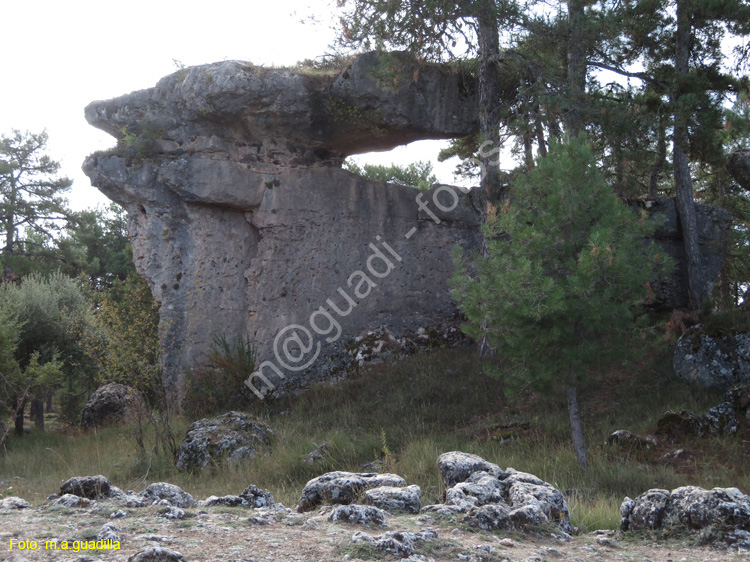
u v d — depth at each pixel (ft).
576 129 44.70
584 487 25.58
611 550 12.21
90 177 50.65
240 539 10.68
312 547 10.21
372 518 12.20
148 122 50.42
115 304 39.19
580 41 45.60
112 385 59.26
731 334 38.17
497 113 48.49
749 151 40.01
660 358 42.73
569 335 30.40
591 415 36.65
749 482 24.89
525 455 31.32
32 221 99.66
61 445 46.34
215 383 48.73
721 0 46.80
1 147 97.86
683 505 13.57
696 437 30.25
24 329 63.41
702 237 55.72
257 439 35.73
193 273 50.37
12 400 52.21
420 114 52.70
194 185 49.49
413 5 44.98
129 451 38.58
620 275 29.07
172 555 8.80
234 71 49.37
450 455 17.06
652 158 47.01
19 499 13.67
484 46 48.75
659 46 54.75
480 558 10.32
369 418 41.75
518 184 32.53
